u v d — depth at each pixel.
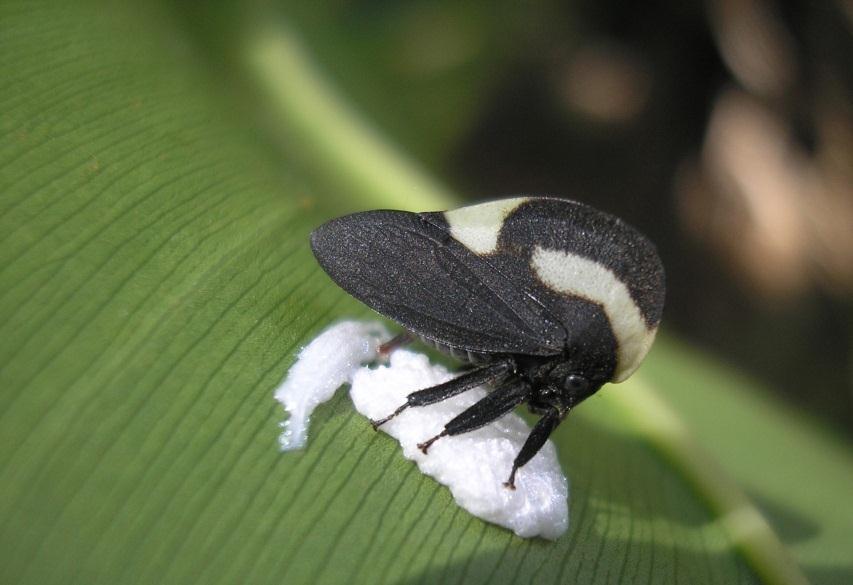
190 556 0.07
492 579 0.08
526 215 0.08
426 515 0.08
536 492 0.08
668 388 0.10
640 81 0.13
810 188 0.12
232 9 0.09
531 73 0.13
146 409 0.08
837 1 0.11
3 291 0.08
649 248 0.08
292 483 0.08
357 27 0.11
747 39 0.12
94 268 0.08
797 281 0.12
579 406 0.09
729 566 0.08
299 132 0.09
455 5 0.12
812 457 0.10
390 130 0.10
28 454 0.07
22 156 0.08
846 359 0.12
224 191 0.08
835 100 0.11
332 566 0.07
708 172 0.12
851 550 0.09
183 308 0.08
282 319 0.08
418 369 0.08
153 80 0.09
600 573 0.08
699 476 0.08
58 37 0.08
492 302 0.08
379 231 0.08
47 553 0.07
